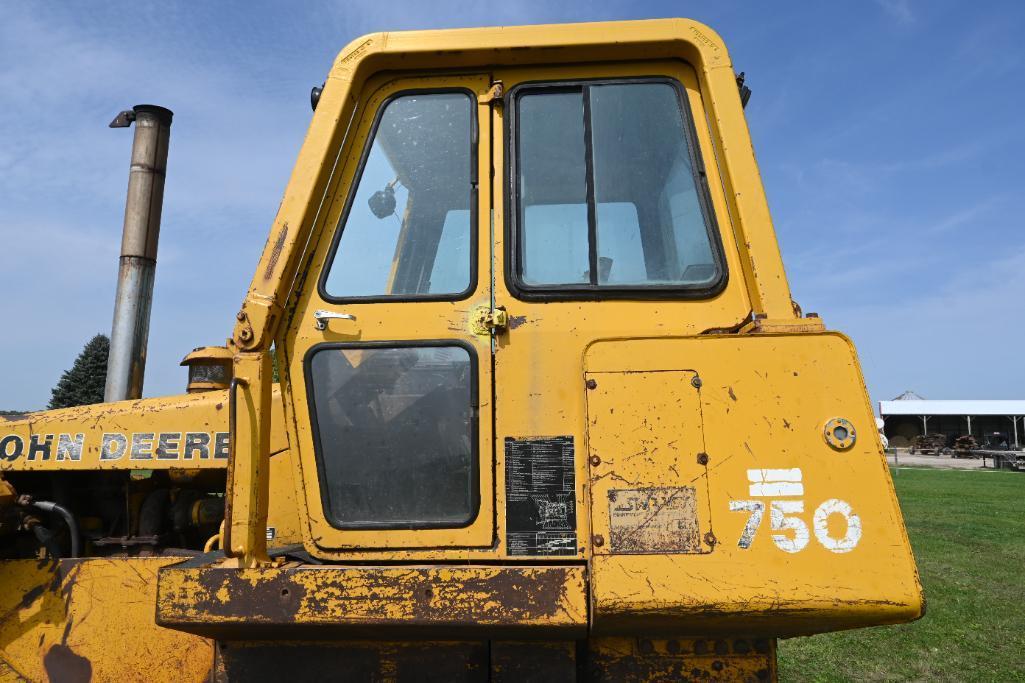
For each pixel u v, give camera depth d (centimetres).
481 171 255
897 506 201
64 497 322
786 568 199
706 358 214
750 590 197
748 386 212
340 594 211
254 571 215
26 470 316
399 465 237
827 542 200
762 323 223
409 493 235
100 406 326
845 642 570
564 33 256
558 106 262
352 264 252
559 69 264
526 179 256
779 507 203
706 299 242
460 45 256
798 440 207
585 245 248
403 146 261
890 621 200
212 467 308
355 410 241
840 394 210
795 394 210
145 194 407
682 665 230
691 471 207
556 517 227
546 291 242
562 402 233
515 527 227
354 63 258
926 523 1181
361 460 238
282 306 244
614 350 218
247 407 230
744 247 241
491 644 229
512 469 230
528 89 263
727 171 247
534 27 257
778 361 213
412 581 211
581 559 223
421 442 237
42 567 290
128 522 322
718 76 252
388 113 264
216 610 213
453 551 228
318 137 253
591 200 252
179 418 314
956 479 2375
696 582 199
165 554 311
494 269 246
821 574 198
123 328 393
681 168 255
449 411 238
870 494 203
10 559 297
